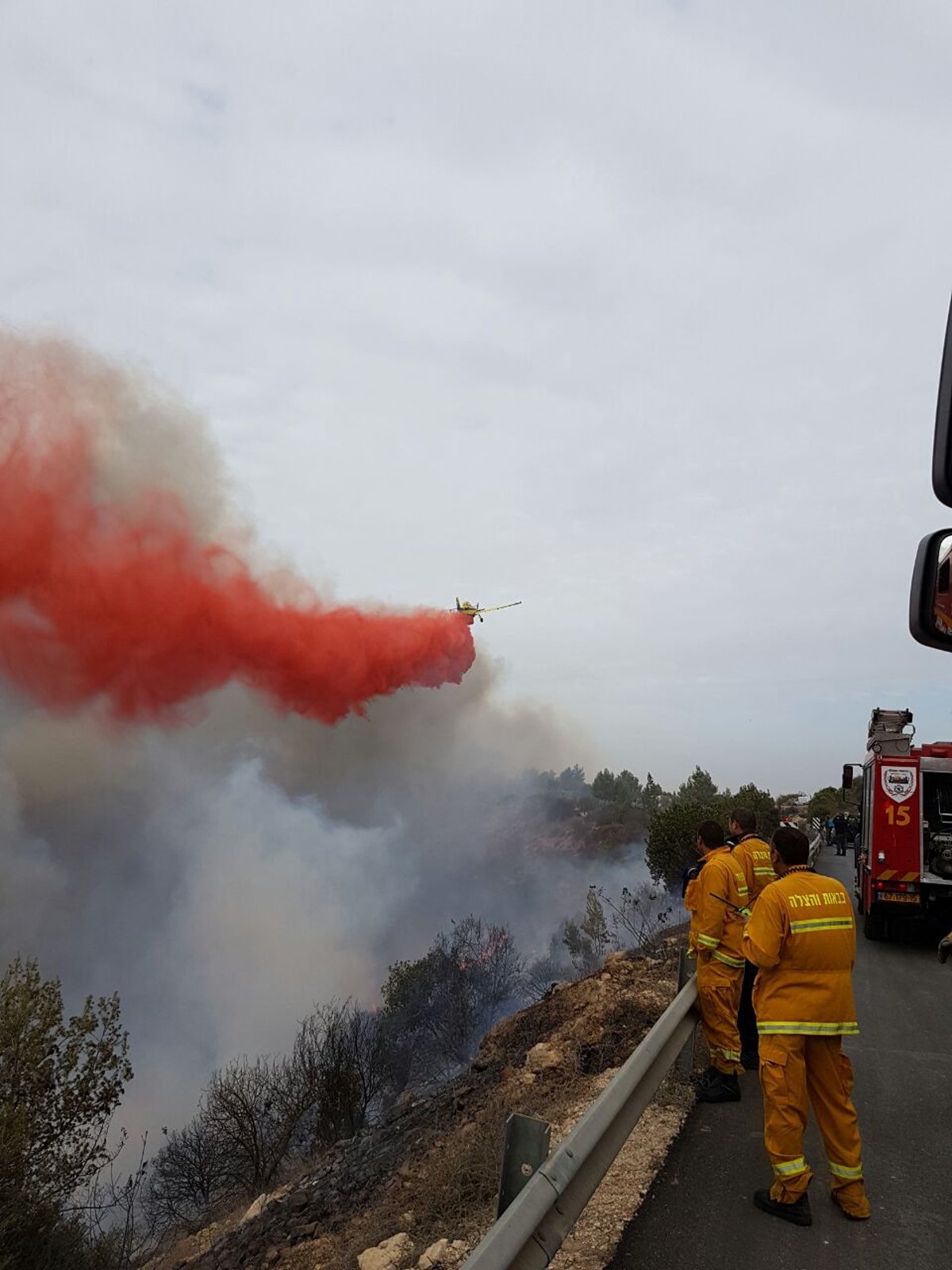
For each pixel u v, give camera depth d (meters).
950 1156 5.25
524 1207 2.97
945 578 2.65
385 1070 16.88
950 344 2.25
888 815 14.44
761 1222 4.30
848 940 4.54
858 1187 4.38
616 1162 5.00
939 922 14.57
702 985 6.09
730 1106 5.94
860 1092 6.55
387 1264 4.58
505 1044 9.49
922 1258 3.96
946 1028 8.70
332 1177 7.39
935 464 2.29
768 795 30.50
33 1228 8.23
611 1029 8.02
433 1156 6.29
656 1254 3.98
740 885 6.16
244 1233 6.99
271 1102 13.32
